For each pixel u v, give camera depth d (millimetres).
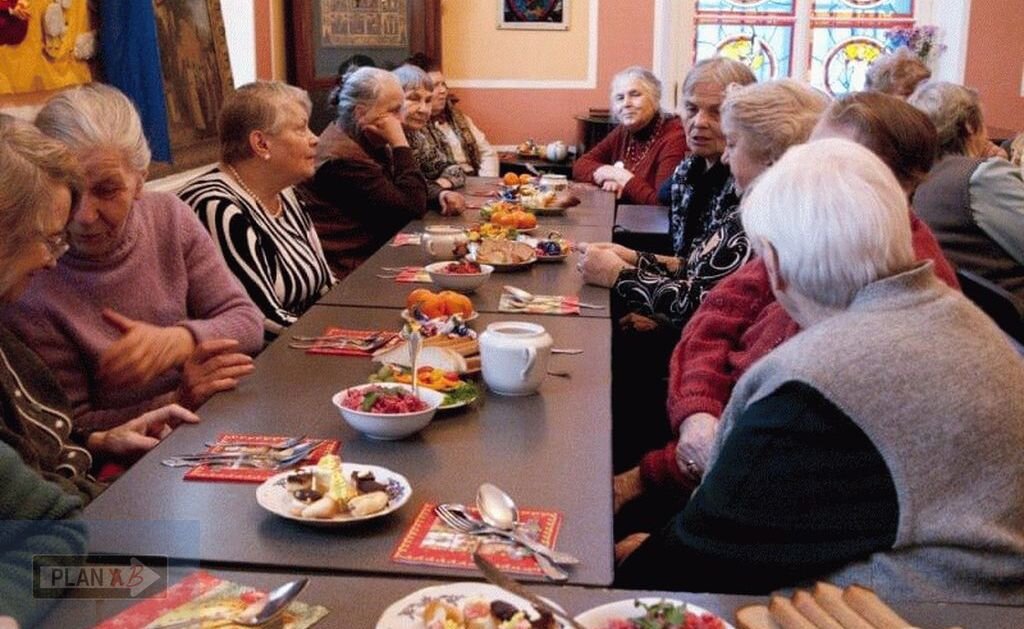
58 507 1192
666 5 6422
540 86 6465
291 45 5672
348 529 1344
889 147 1987
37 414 1677
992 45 6438
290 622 1098
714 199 3043
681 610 1078
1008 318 2656
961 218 3119
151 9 3438
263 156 2746
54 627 1100
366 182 3660
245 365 1989
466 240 3047
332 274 3254
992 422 1262
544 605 1058
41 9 2973
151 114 3482
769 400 1312
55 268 2072
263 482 1487
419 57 5527
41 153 1392
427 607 1085
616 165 5070
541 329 1925
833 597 1085
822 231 1346
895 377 1267
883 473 1256
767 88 2359
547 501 1445
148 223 2234
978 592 1253
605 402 1844
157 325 2211
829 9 6727
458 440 1660
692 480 2062
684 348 2219
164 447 1624
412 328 2080
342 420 1744
